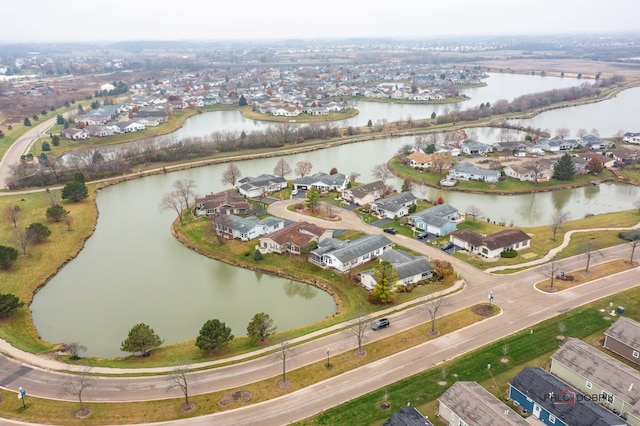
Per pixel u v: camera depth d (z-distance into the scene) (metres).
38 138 186.50
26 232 90.62
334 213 108.19
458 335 62.66
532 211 114.75
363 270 81.81
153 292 78.69
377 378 54.75
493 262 83.75
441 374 54.94
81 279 83.00
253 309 73.62
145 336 59.34
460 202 121.00
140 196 126.19
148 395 52.53
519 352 58.72
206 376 55.66
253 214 105.81
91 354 62.69
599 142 164.25
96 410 50.31
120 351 63.50
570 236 94.88
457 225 101.44
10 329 66.31
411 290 74.88
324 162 156.25
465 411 45.50
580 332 62.75
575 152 159.50
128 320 70.69
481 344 60.59
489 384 53.12
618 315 66.44
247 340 63.84
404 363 57.31
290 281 81.56
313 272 82.25
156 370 56.97
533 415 47.81
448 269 77.69
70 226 102.44
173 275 84.31
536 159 147.62
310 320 70.38
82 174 127.88
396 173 141.50
